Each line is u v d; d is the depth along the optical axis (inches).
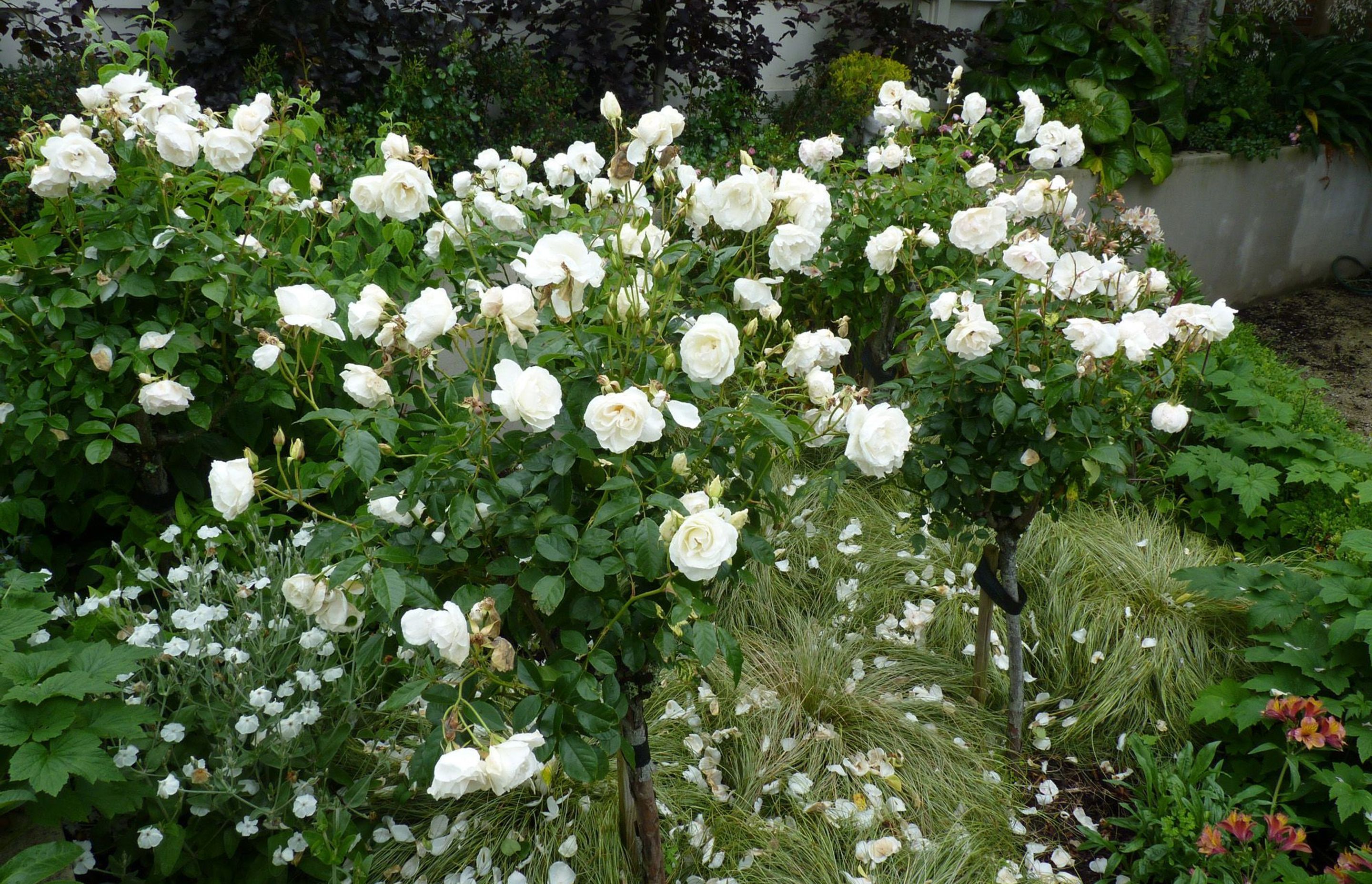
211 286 94.0
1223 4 303.9
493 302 64.6
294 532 110.4
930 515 106.5
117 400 99.8
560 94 195.0
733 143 211.2
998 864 98.1
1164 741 114.0
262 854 85.8
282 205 105.2
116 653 77.3
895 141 142.6
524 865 90.7
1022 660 110.2
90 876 88.6
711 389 73.8
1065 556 133.1
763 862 94.3
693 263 80.3
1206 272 274.4
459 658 58.2
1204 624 124.9
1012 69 259.9
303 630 89.5
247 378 102.3
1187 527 152.1
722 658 115.7
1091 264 97.3
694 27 215.2
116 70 105.5
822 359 82.8
